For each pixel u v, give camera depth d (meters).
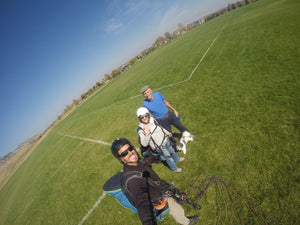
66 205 5.39
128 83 20.19
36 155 19.80
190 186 3.28
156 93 3.84
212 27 25.19
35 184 9.62
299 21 8.91
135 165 1.61
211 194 2.91
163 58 22.03
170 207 2.00
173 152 3.44
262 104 4.49
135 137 6.70
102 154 7.18
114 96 17.89
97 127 11.34
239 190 2.77
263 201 2.48
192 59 12.87
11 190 13.98
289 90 4.47
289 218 2.18
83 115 19.92
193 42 20.12
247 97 5.13
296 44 6.77
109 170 5.77
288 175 2.63
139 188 1.42
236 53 9.26
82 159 8.02
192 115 5.78
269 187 2.61
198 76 9.18
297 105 3.86
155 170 4.14
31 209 6.98
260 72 6.13
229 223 2.44
